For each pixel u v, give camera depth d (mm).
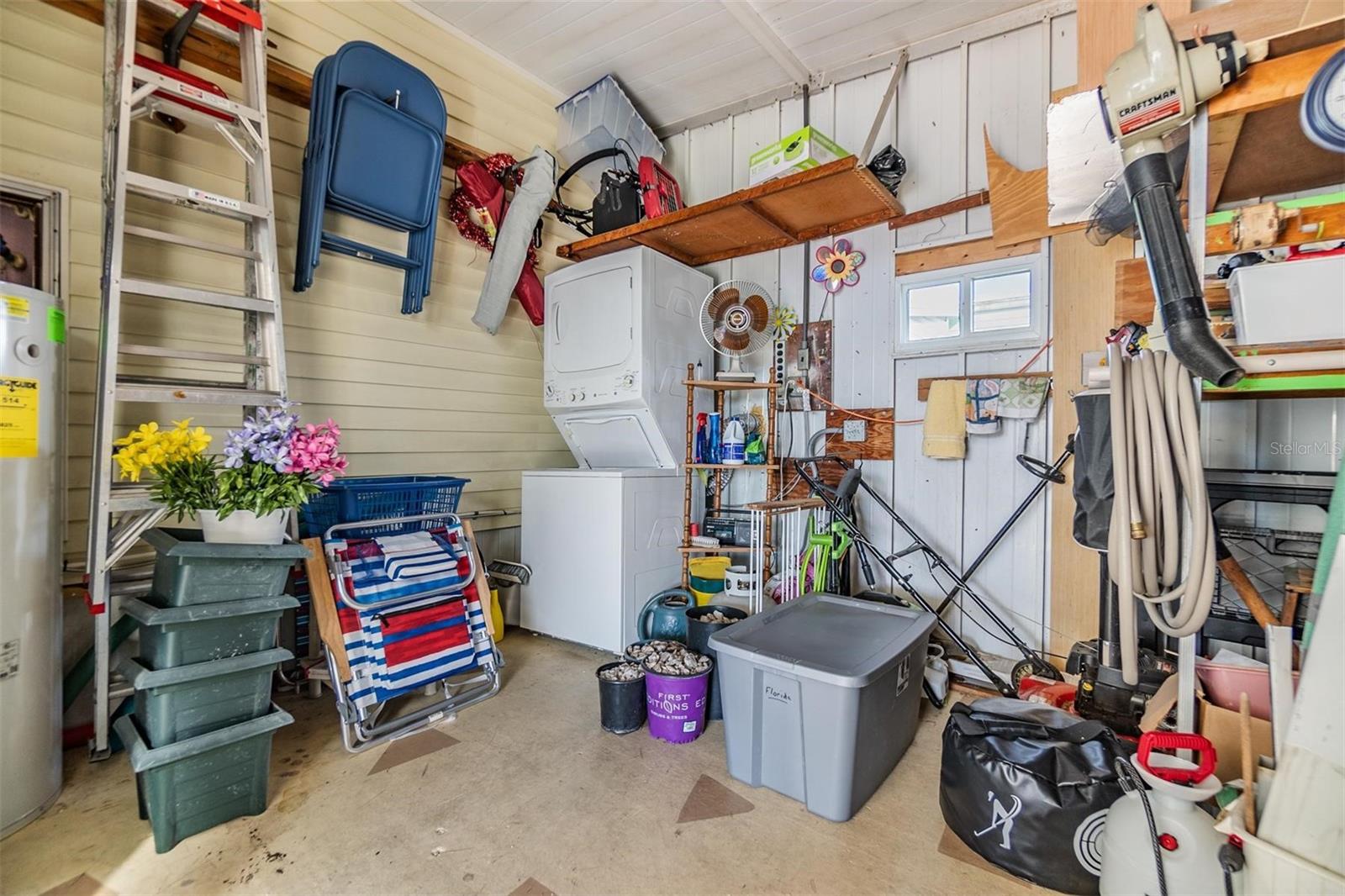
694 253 3701
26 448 1636
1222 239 1228
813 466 3400
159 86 1876
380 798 1773
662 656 2318
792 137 2955
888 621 2195
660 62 3352
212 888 1406
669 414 3262
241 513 1754
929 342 3023
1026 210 2600
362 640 2154
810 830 1651
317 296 2613
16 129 1869
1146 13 1080
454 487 2766
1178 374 1137
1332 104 979
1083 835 1402
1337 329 1110
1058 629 2594
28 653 1638
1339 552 996
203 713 1615
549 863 1508
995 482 2852
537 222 3240
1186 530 1160
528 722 2279
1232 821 1116
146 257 2123
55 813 1668
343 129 2426
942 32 3027
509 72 3371
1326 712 1002
